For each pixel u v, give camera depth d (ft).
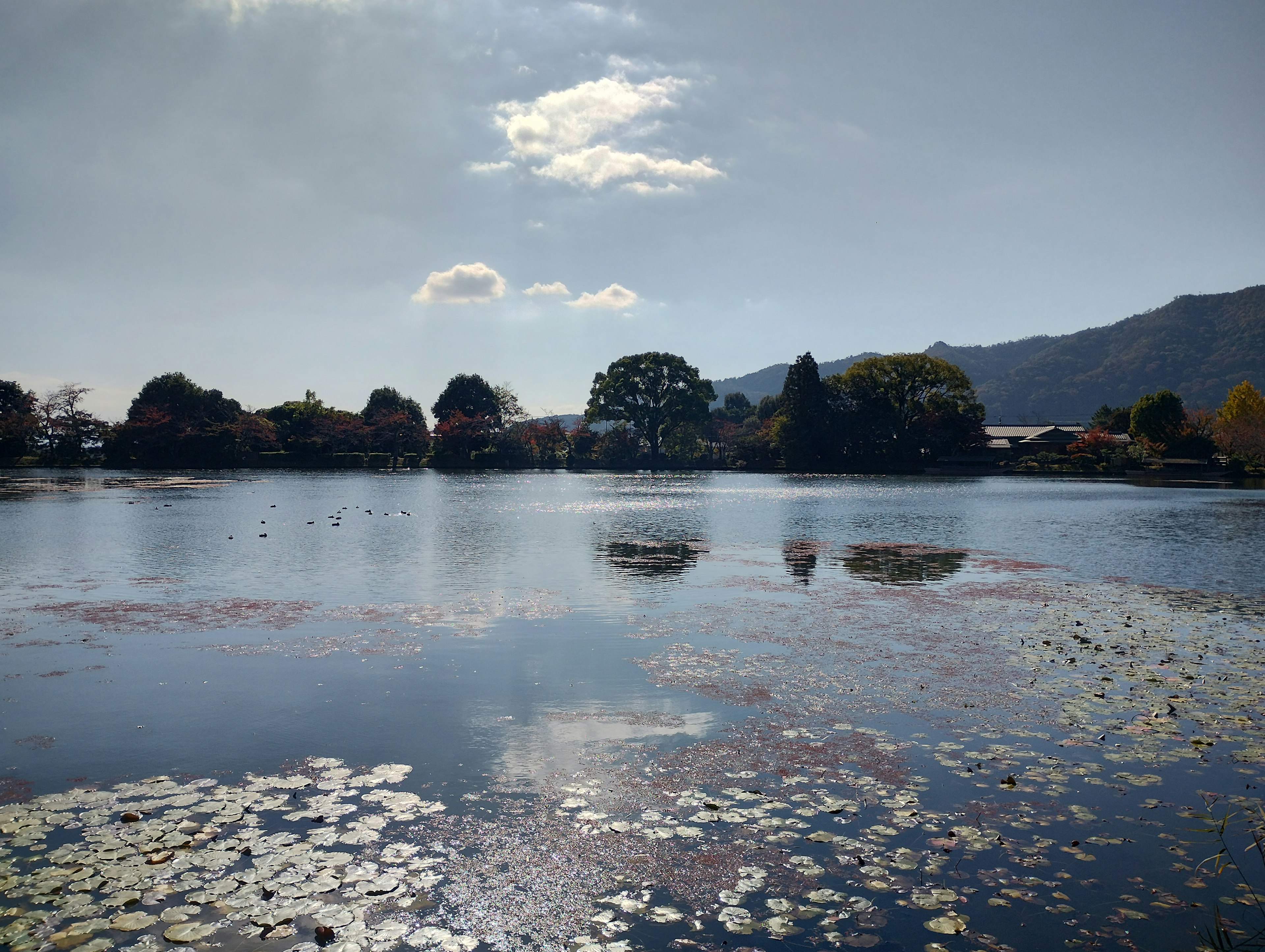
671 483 294.66
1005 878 24.12
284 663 47.55
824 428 384.68
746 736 35.76
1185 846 26.07
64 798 29.09
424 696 41.29
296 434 431.43
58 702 40.16
